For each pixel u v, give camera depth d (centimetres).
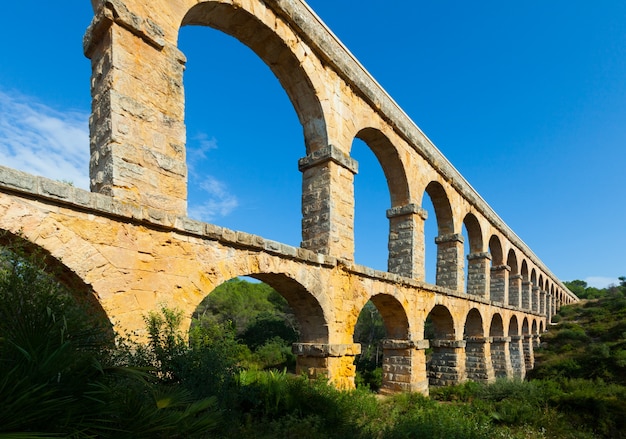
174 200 790
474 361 2475
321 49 1272
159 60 809
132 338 655
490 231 2931
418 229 1794
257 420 760
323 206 1248
